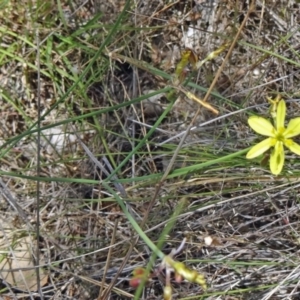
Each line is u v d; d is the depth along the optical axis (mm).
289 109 467
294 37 481
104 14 469
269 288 448
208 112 469
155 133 474
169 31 483
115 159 470
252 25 483
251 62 480
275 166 370
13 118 478
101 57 461
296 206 450
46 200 467
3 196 467
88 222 463
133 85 466
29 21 464
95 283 432
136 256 444
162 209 451
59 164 470
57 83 471
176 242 448
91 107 467
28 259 457
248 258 454
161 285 455
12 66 474
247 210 459
